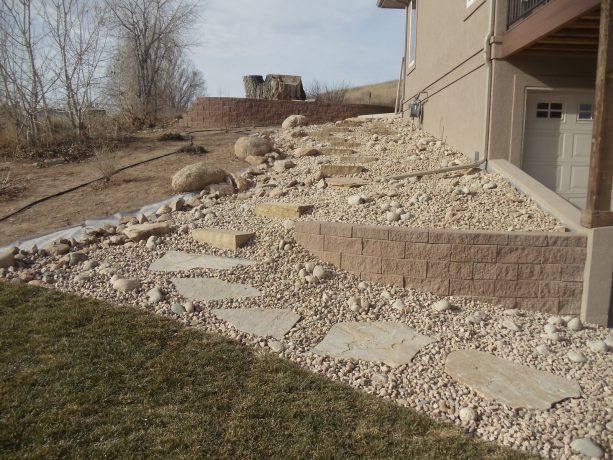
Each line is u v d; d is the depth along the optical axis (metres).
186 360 3.77
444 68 10.92
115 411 3.11
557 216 6.26
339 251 5.80
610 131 5.39
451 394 3.69
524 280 5.43
